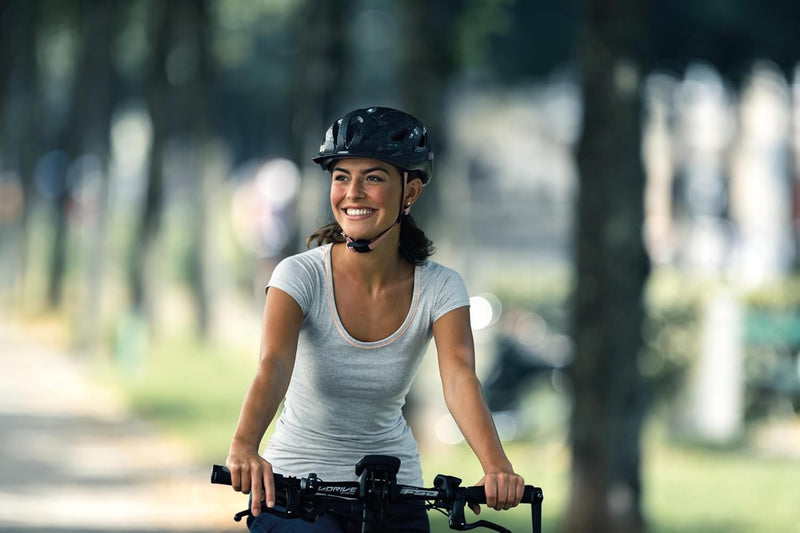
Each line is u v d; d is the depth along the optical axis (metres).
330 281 10.25
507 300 59.59
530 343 44.75
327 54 40.84
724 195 97.00
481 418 9.72
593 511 25.45
